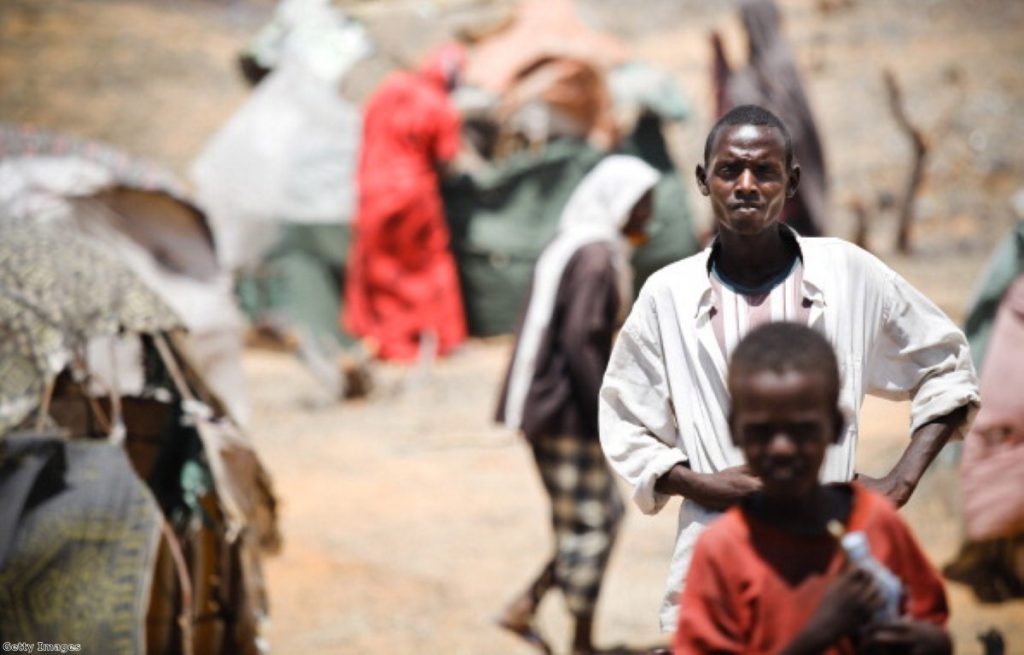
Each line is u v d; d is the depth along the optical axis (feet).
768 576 23.07
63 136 62.59
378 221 119.14
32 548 40.29
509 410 55.42
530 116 123.75
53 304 43.29
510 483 84.99
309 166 122.83
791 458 22.57
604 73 125.39
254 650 46.88
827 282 28.27
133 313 44.21
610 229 54.85
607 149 124.98
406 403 105.91
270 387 112.57
